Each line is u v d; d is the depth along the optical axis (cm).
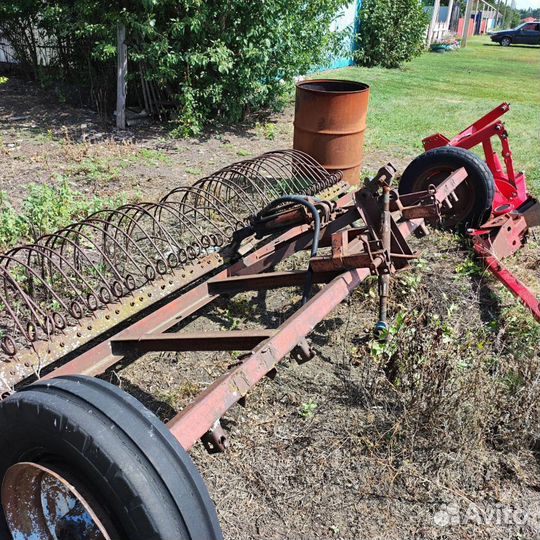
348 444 331
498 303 479
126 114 1018
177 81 987
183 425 212
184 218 468
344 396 369
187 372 388
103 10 919
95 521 190
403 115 1190
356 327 442
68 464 205
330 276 376
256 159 577
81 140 899
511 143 1008
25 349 369
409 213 450
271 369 267
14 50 1252
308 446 330
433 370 337
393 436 329
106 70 1037
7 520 238
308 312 304
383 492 303
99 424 193
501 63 2391
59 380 214
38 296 448
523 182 596
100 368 326
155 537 184
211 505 198
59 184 709
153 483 188
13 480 226
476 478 313
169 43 924
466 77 1848
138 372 386
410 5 1917
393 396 365
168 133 965
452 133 1043
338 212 465
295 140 675
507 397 352
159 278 393
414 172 584
